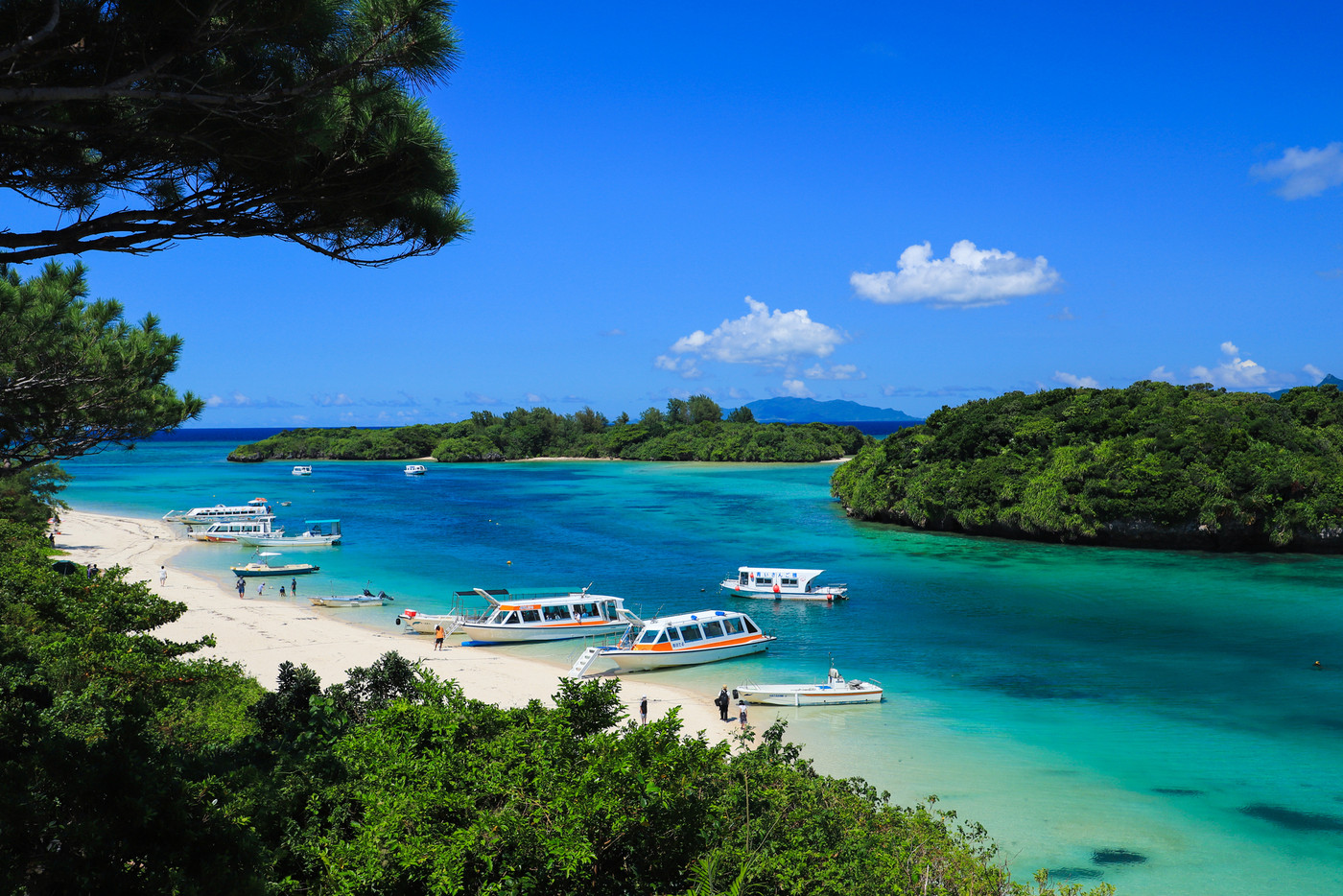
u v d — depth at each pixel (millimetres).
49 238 9742
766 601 56969
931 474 93562
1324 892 20641
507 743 10711
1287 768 28375
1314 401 90312
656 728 10859
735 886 9438
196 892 8398
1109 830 23891
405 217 11500
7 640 16594
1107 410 92000
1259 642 45562
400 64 9375
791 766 19594
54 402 20359
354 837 10961
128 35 8453
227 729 16500
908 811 17953
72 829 8422
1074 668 40781
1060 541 84625
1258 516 77312
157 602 20781
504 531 91938
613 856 10219
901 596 58719
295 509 113250
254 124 9258
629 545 81812
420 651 43344
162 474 185875
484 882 9281
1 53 7504
